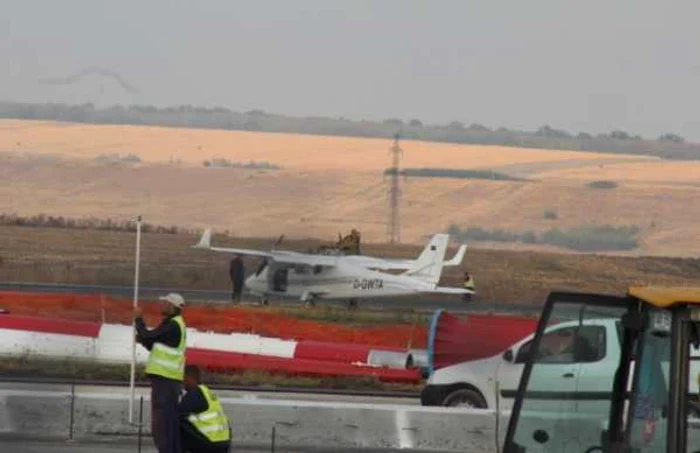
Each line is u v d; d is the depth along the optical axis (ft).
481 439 210.59
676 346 112.78
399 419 210.18
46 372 288.30
